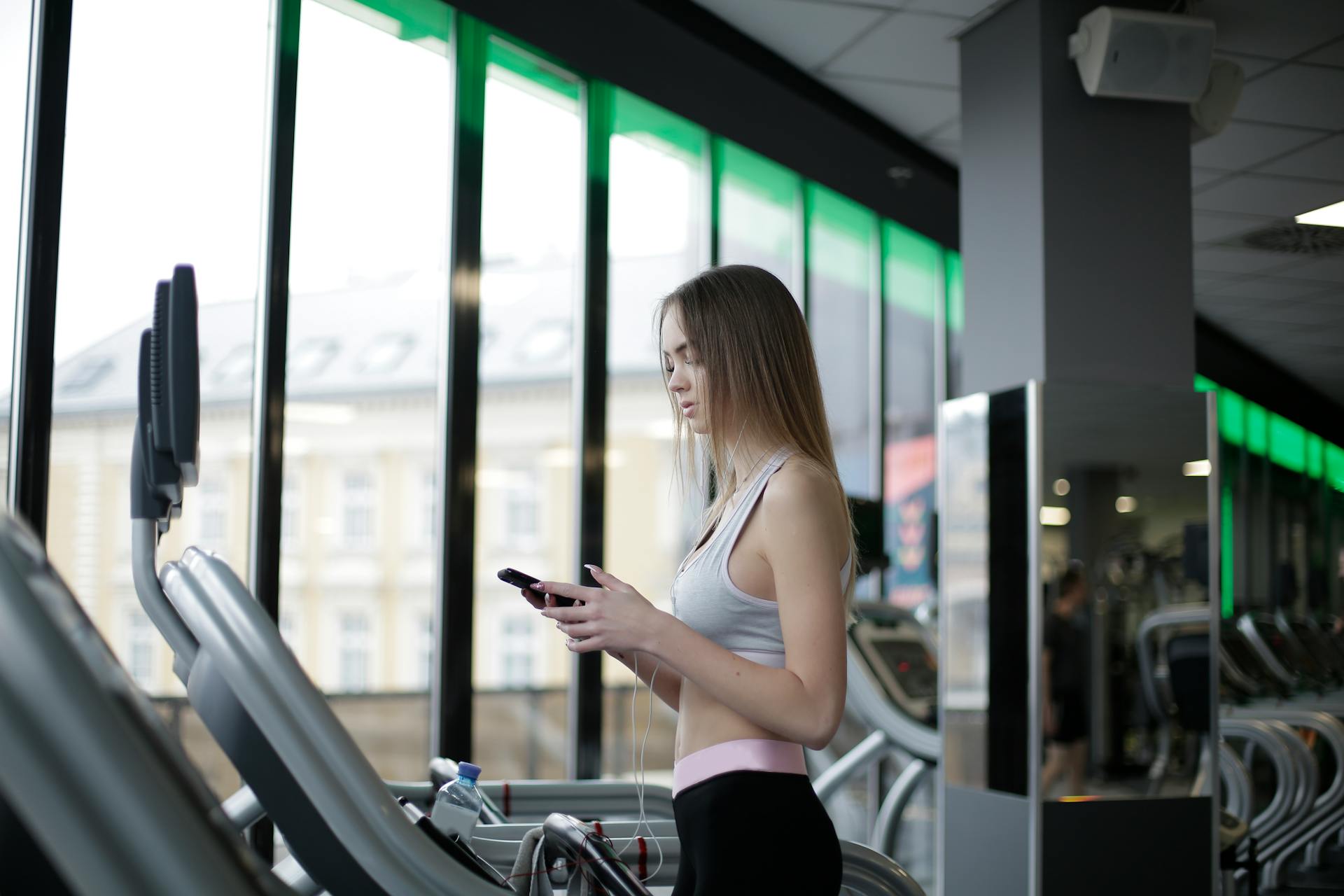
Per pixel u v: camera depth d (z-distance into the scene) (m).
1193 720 3.31
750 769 1.27
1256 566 10.88
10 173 2.75
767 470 1.34
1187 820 3.28
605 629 1.24
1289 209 5.69
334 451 19.70
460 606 3.75
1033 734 3.23
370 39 3.78
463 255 3.80
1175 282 3.69
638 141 4.82
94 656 0.51
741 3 3.86
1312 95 4.40
